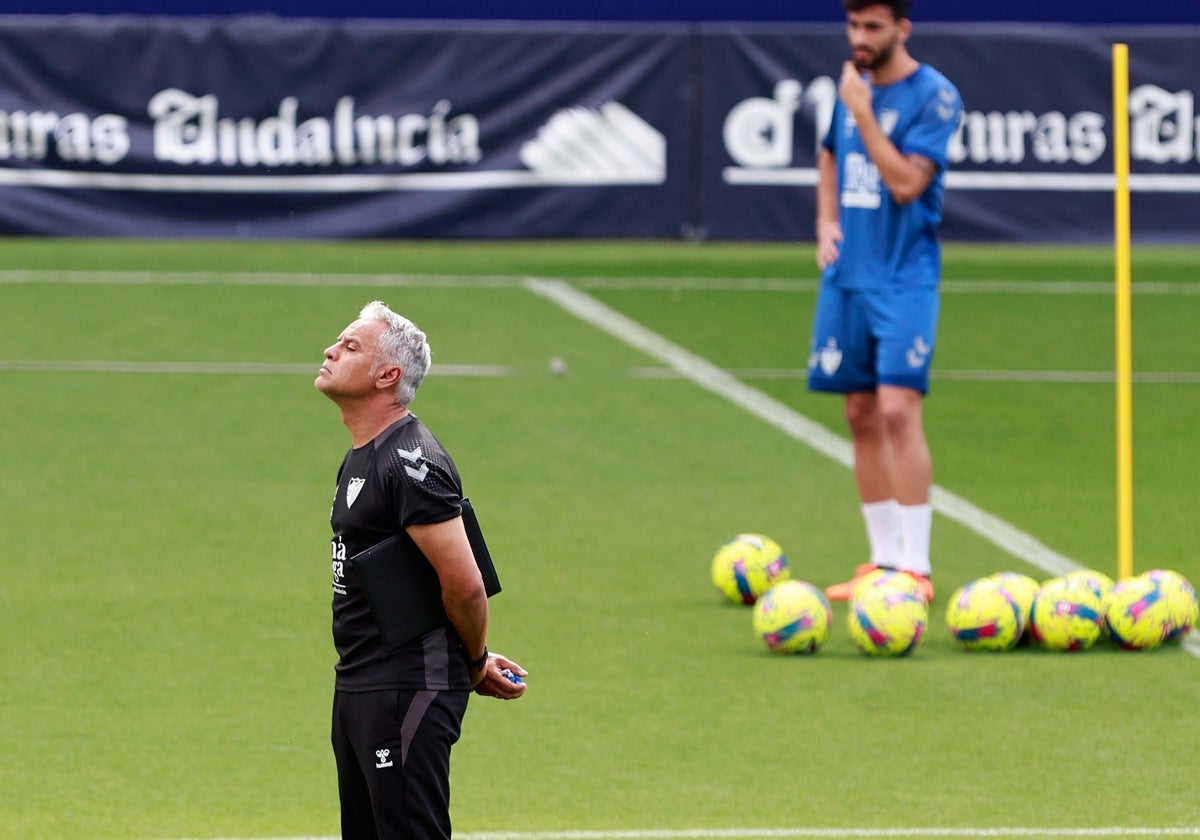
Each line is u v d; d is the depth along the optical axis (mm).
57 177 78562
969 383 61625
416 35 79062
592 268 83375
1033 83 80312
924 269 37812
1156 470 50906
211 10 92250
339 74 79000
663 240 80812
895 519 39125
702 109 80125
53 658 33438
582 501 46750
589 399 58281
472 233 80188
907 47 80312
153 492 46656
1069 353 66500
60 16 91375
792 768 28172
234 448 51469
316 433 53375
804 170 80500
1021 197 80938
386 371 19641
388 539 19484
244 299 72938
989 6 93750
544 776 27750
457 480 19766
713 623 36469
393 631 19422
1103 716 30797
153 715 30453
